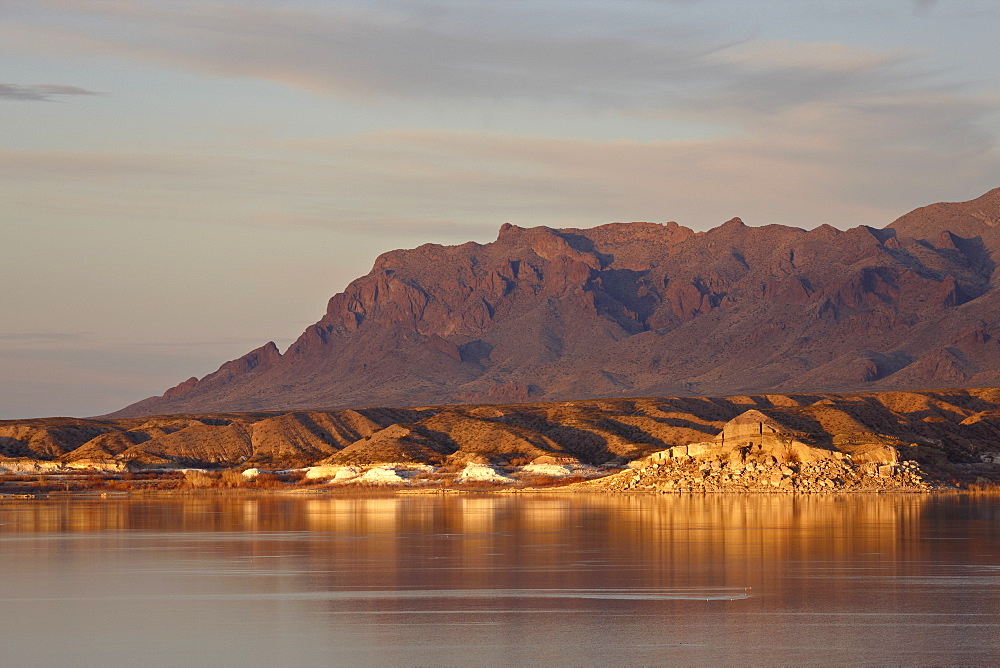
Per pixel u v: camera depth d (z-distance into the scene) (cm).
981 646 8031
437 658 7681
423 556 14350
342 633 8612
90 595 10831
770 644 8112
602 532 17838
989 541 15825
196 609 9850
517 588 11069
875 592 10669
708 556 13925
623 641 8238
